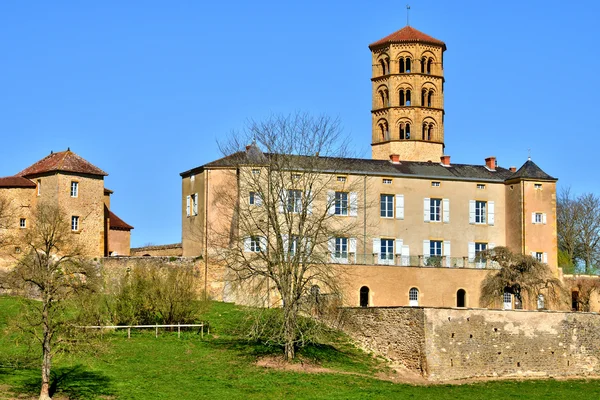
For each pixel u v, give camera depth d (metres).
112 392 52.56
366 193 81.50
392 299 78.12
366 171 81.81
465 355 63.22
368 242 81.00
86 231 83.00
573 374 66.62
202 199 79.94
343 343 66.56
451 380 62.28
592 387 62.97
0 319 63.34
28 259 53.94
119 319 63.75
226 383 55.88
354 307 67.44
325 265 64.62
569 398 59.03
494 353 64.19
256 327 62.03
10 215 78.56
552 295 80.69
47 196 82.56
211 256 78.06
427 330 62.31
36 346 57.31
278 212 70.81
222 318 68.88
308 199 66.69
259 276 67.25
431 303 79.06
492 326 64.44
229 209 77.94
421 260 80.25
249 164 66.44
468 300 80.06
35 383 52.91
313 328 63.69
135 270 67.44
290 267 62.97
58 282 50.97
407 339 63.34
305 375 58.81
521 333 65.31
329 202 66.88
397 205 82.44
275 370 59.25
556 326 66.62
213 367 58.62
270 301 72.31
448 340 62.84
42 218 70.44
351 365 62.47
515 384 62.28
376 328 65.56
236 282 69.88
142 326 62.62
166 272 68.81
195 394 53.38
